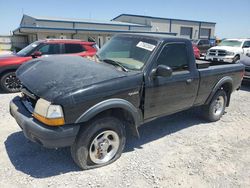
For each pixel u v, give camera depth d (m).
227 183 3.41
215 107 5.59
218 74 5.18
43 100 3.04
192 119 5.76
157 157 3.94
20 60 7.64
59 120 2.96
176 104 4.41
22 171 3.40
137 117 3.76
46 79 3.30
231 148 4.41
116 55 4.24
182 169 3.65
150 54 3.84
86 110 3.11
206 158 4.00
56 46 8.27
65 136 3.02
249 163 3.94
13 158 3.71
